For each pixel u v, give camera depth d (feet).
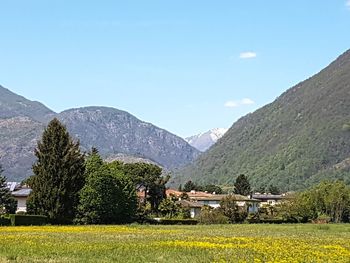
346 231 259.80
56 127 313.73
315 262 107.65
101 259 107.34
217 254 118.62
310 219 448.24
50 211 302.04
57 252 119.24
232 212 387.34
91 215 310.65
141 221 334.44
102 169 317.01
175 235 193.36
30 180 311.88
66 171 307.78
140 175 431.84
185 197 568.82
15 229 225.76
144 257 111.65
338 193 473.67
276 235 208.95
